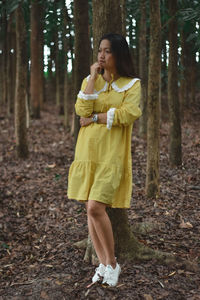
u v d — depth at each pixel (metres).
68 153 7.46
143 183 5.19
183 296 2.40
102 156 2.40
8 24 9.80
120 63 2.37
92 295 2.45
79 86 4.26
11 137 9.11
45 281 2.71
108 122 2.31
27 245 3.67
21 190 5.45
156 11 4.26
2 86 14.33
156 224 3.64
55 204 4.77
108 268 2.53
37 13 6.46
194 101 12.61
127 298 2.40
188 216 3.88
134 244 2.97
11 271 3.11
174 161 5.96
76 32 4.15
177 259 2.85
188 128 9.27
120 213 2.95
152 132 4.43
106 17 2.79
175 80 5.70
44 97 16.20
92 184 2.45
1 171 6.51
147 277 2.64
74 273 2.82
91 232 2.58
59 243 3.55
